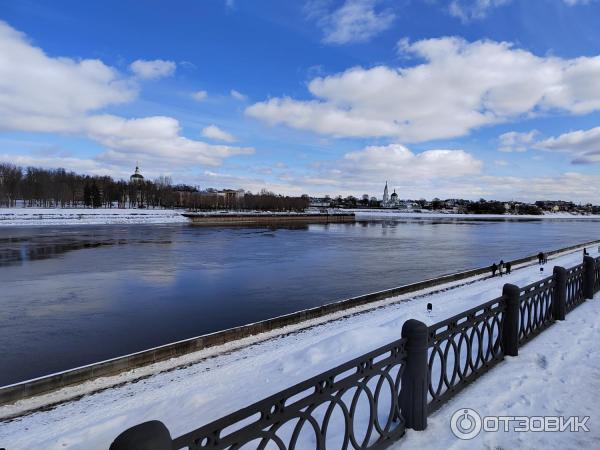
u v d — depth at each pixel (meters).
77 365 11.45
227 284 23.42
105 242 47.66
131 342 13.40
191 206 159.50
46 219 78.62
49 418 7.18
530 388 5.16
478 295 14.06
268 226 96.31
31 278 24.88
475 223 129.75
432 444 3.98
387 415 4.67
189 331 14.62
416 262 34.03
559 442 4.00
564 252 37.53
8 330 14.55
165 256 35.84
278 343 11.23
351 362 3.57
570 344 6.77
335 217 146.00
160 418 6.40
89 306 18.06
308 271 28.42
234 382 7.63
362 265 31.83
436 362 6.56
